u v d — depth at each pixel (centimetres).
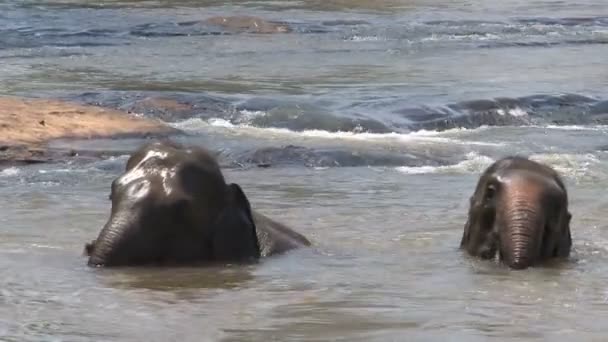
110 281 1280
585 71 4281
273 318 1136
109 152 2428
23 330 1088
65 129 2619
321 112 3002
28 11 5972
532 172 1470
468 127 3064
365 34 5459
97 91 3381
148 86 3653
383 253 1509
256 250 1416
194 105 3127
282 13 6281
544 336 1077
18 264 1379
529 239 1406
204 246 1362
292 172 2267
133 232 1331
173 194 1345
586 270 1397
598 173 2272
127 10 6219
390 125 2961
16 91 3431
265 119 2986
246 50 4822
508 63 4525
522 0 7394
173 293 1232
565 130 3022
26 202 1859
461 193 2034
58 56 4484
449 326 1111
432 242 1595
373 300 1223
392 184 2133
